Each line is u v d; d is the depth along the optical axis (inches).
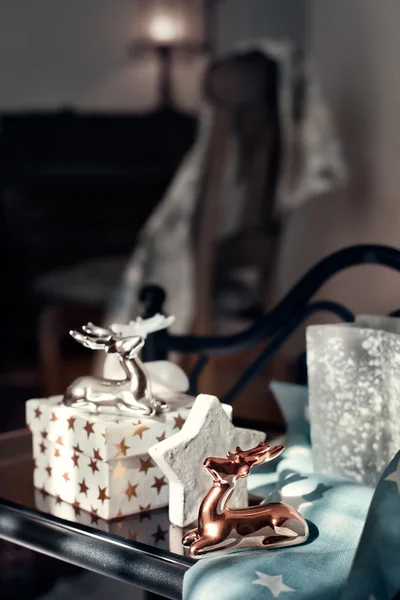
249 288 95.0
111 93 100.1
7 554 70.0
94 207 101.5
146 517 36.0
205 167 96.5
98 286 101.8
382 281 85.9
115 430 35.1
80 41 100.3
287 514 31.6
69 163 101.6
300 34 90.2
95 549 33.6
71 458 37.5
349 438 38.1
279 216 92.8
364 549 28.6
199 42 95.8
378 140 87.2
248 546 31.2
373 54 86.5
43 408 38.9
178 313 98.5
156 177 99.2
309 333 39.1
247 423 51.9
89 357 102.6
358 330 37.7
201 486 34.8
